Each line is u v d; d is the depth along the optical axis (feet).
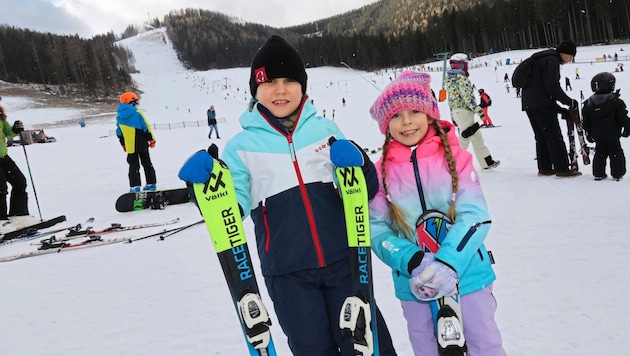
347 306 5.90
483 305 6.42
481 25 307.78
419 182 6.66
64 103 233.96
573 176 19.80
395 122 6.74
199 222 19.27
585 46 236.84
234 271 6.07
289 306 6.48
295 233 6.42
